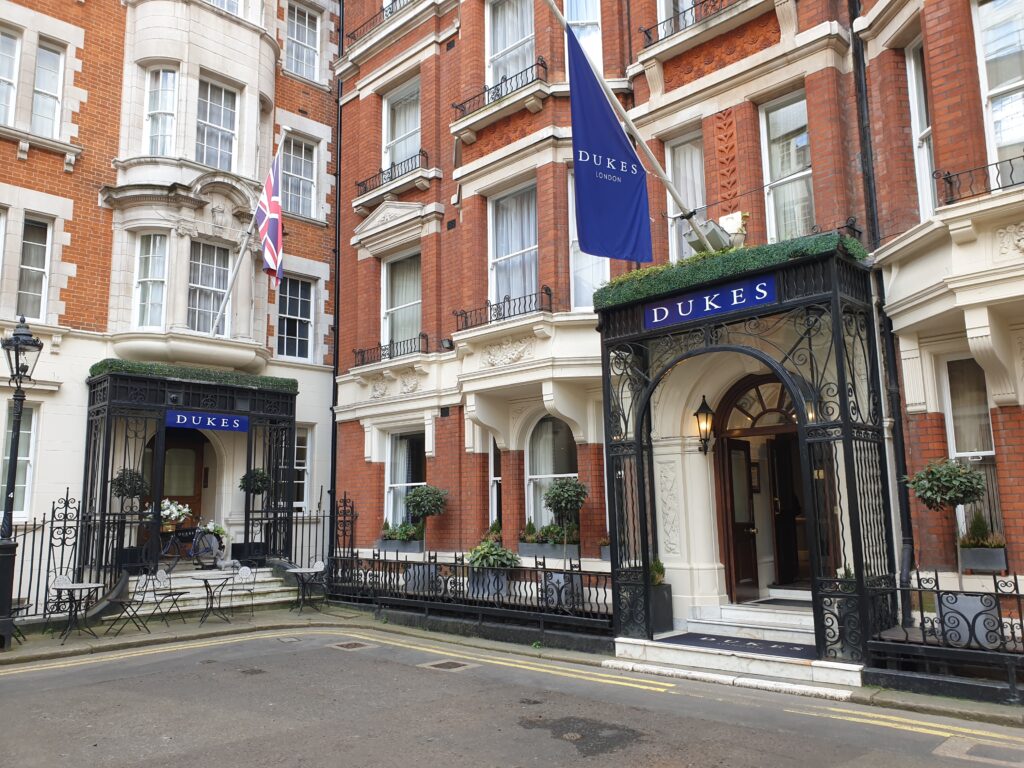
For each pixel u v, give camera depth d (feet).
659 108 36.04
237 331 52.44
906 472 27.27
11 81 46.80
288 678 27.81
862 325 27.91
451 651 32.89
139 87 51.34
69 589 35.40
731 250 28.66
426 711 23.00
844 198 29.78
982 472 25.86
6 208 45.65
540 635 32.81
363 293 52.75
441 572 39.47
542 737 20.18
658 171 30.30
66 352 46.75
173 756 19.13
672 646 28.30
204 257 52.11
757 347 30.81
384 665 30.01
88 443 46.68
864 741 19.19
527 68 40.83
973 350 23.82
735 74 33.35
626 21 39.11
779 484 37.55
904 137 28.17
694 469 32.91
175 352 48.80
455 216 46.44
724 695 24.29
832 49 30.68
